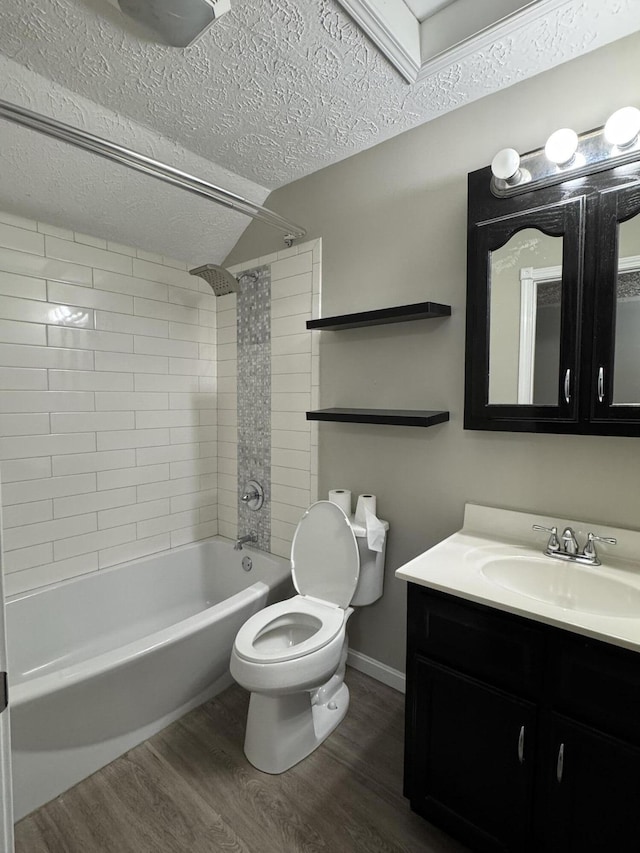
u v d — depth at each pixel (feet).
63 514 7.11
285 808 4.66
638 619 3.41
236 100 5.31
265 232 8.02
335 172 6.84
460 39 4.45
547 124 4.88
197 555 8.89
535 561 4.61
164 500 8.55
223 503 9.34
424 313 5.46
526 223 4.73
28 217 6.52
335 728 5.78
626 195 4.15
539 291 4.72
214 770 5.15
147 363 8.14
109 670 4.95
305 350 7.48
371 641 6.79
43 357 6.77
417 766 4.41
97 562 7.57
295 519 7.87
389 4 4.22
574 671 3.43
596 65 4.55
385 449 6.48
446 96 5.27
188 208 7.48
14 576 6.59
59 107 5.31
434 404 5.92
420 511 6.15
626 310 4.24
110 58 4.59
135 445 8.04
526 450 5.19
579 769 3.44
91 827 4.46
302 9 3.97
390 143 6.18
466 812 4.10
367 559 6.15
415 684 4.38
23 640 6.57
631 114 3.92
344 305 6.88
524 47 4.50
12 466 6.52
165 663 5.54
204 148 6.39
